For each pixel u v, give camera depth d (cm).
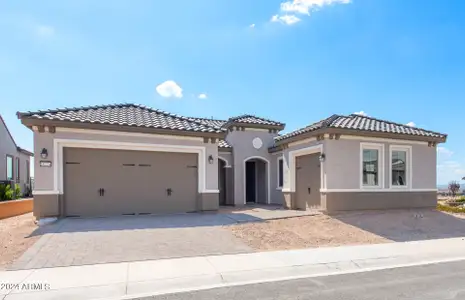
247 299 554
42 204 1199
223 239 984
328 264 779
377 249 931
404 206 1564
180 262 762
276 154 2070
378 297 563
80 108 1412
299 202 1688
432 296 568
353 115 1786
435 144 1658
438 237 1136
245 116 2197
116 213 1333
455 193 3525
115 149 1338
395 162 1572
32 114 1209
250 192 2250
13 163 2470
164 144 1402
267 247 937
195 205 1467
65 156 1265
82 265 728
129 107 1586
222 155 2055
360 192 1473
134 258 785
